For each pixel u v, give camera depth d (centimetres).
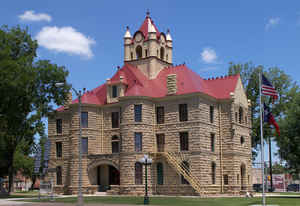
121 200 5241
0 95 5994
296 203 4619
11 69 5903
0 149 7481
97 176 7256
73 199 5612
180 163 6450
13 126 6831
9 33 6588
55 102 7050
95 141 7238
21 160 11362
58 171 7769
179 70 7406
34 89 6700
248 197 6012
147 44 7756
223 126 6919
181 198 5669
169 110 6712
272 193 8338
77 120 7231
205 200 5209
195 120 6412
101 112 7381
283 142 6272
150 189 6550
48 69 6756
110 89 7294
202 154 6353
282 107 8662
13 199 5941
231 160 6775
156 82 7425
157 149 6762
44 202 5175
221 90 7144
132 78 7275
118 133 7119
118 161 6781
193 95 6469
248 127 7512
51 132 7975
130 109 6662
